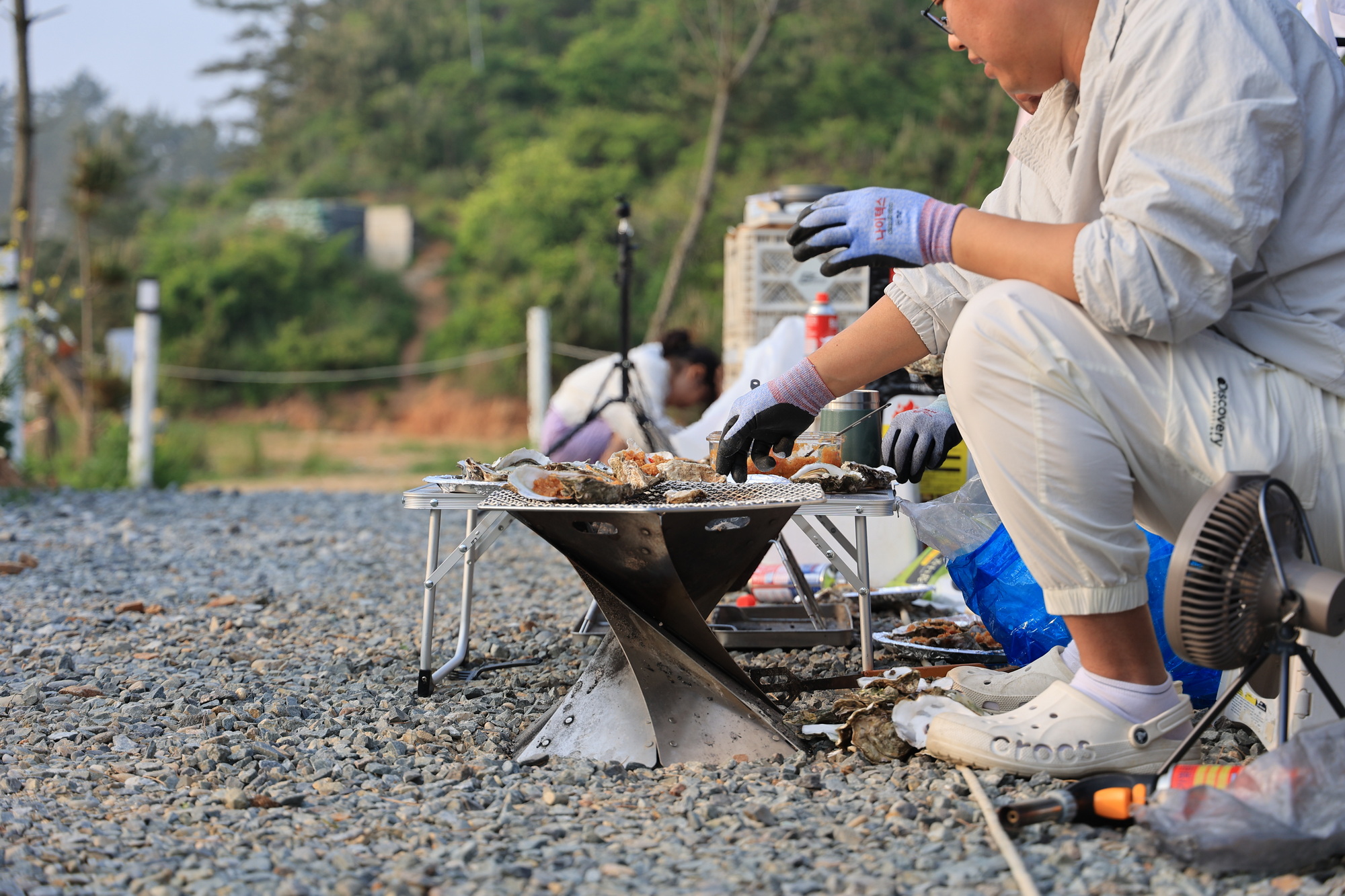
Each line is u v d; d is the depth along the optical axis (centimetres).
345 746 199
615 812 164
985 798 154
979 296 160
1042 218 185
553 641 289
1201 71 146
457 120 3744
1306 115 151
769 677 226
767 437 187
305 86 4400
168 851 151
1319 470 152
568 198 2889
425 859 147
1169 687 167
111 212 3388
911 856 144
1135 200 145
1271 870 135
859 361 187
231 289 2755
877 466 237
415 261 3188
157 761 195
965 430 163
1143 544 159
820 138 2781
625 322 495
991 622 225
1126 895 131
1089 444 154
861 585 225
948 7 171
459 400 2527
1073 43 164
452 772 182
